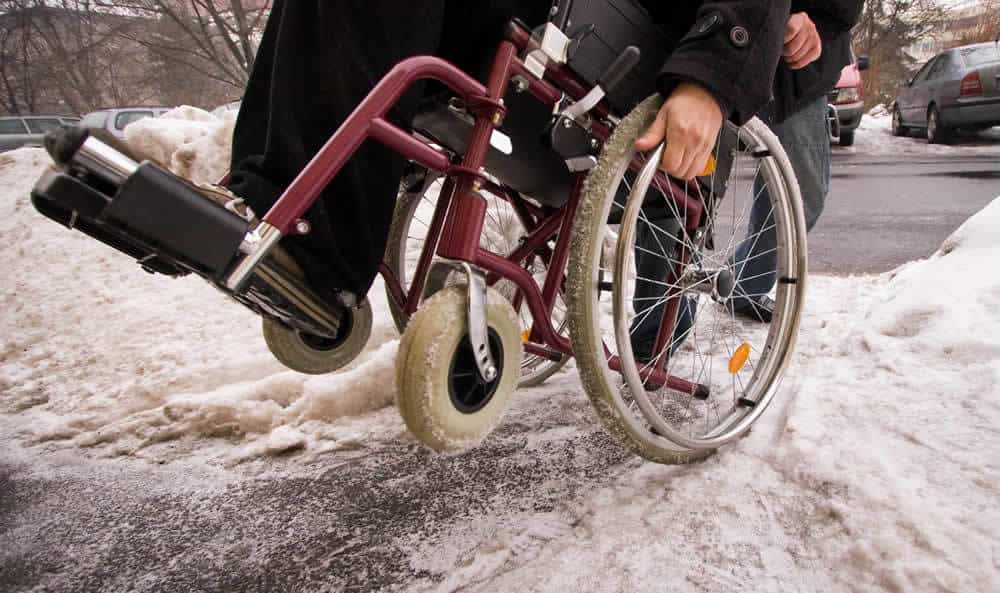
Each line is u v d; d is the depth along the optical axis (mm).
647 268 1939
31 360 2834
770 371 1663
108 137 918
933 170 7688
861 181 7145
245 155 1330
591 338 1232
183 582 1321
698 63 1147
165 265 1106
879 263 3613
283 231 1051
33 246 4117
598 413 1308
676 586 1100
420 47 1248
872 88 23047
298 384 2160
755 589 1075
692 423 1813
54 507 1644
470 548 1333
